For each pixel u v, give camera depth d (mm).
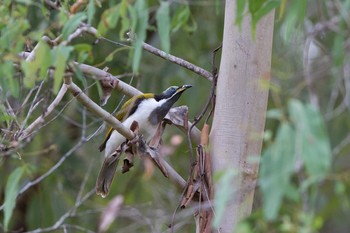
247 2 8586
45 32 9039
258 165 9914
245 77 9930
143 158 10336
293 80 13547
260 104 9930
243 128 9898
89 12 8305
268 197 6312
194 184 10008
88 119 15398
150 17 13578
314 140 6238
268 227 7113
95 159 15484
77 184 15961
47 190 15500
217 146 10000
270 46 9992
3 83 8406
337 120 16031
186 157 15781
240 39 9938
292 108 6332
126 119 11547
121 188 15945
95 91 14289
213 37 16531
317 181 6633
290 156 6309
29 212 15484
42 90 12125
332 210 14578
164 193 15914
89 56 8633
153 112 11562
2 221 15711
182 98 15859
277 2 8078
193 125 10289
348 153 15711
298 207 7855
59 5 10789
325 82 15070
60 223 12688
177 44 16281
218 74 10242
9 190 8430
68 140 15680
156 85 15750
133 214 13273
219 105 10078
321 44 13859
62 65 7789
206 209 9883
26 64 7883
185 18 9273
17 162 14445
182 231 15367
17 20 8188
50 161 15438
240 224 6875
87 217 15516
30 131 9828
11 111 10031
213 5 16188
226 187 6730
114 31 14531
